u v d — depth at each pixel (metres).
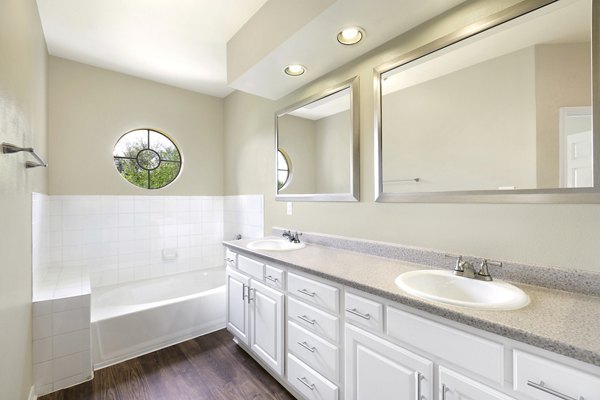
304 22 1.58
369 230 1.89
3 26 1.18
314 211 2.34
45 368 1.80
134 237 3.12
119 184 3.02
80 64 2.79
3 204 1.15
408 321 1.10
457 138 1.45
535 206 1.22
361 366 1.27
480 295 1.25
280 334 1.76
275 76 2.21
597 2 1.07
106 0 1.88
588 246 1.10
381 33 1.66
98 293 2.74
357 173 1.95
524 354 0.82
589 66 1.09
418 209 1.63
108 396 1.78
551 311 0.94
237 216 3.46
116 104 2.99
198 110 3.57
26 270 1.60
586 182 1.09
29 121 1.70
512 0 1.27
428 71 1.56
